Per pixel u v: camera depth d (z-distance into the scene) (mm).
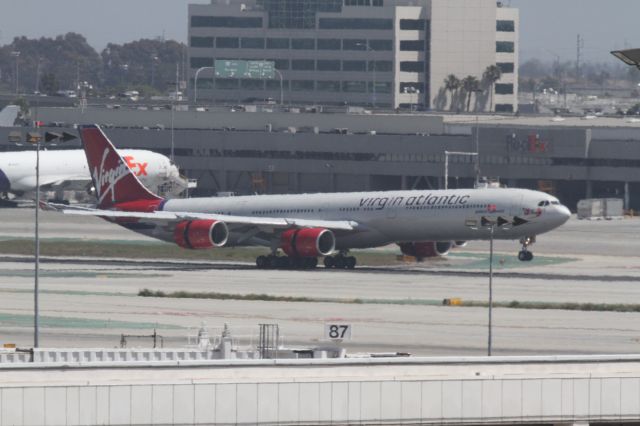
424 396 156500
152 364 153625
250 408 151875
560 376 160250
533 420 159500
